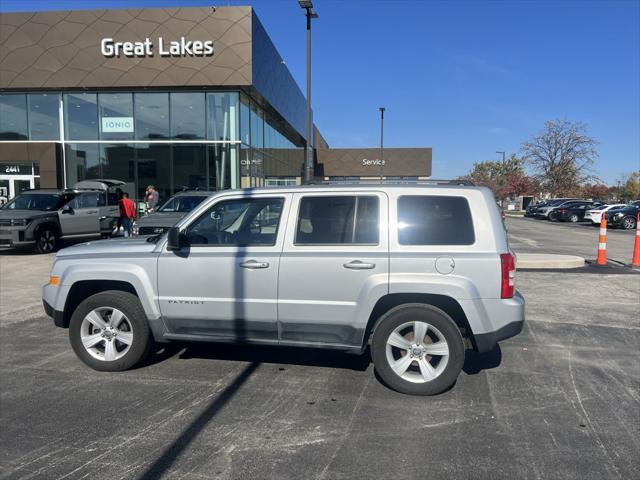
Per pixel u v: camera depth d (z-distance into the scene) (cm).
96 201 1593
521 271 1096
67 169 2031
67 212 1473
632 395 442
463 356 430
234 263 457
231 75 1892
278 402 424
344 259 437
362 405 418
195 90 1958
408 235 437
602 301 809
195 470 320
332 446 351
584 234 2344
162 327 484
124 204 1569
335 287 438
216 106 1970
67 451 344
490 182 7000
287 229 456
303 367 508
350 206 451
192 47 1886
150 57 1903
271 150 2697
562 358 541
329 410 408
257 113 2323
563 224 3300
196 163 1989
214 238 477
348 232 446
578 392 448
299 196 461
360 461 331
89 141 2014
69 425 382
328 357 539
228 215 475
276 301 450
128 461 331
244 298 457
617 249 1634
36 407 414
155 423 385
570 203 3550
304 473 317
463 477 313
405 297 442
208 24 1877
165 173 2000
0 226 1326
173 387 456
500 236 432
